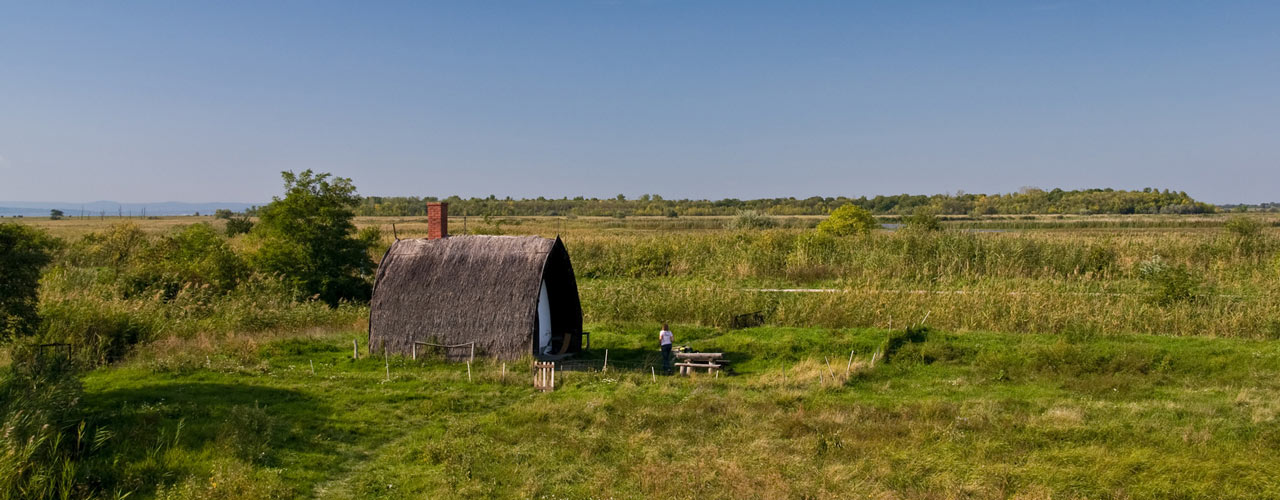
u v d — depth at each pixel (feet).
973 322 94.58
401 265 86.33
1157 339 84.17
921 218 184.65
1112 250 147.33
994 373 77.51
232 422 55.93
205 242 128.36
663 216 546.67
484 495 47.67
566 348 89.86
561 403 66.44
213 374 74.95
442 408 65.51
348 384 72.28
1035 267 138.82
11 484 41.98
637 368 81.30
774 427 60.75
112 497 44.62
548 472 51.93
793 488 48.60
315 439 56.13
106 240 183.73
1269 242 146.72
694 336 95.76
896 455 54.19
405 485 48.96
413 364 79.92
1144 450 54.29
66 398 54.80
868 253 151.64
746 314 102.99
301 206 122.62
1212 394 68.64
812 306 103.91
